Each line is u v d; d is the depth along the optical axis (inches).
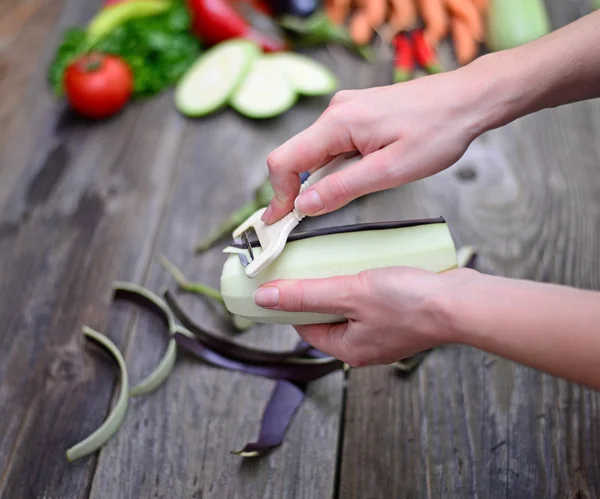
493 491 20.1
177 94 30.0
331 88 29.4
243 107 29.0
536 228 25.3
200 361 22.6
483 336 15.1
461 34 30.9
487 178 26.7
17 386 22.5
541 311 14.6
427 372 22.1
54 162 28.3
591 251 24.6
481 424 21.2
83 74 28.7
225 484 20.5
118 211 26.7
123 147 28.7
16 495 20.5
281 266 18.4
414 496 20.1
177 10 32.2
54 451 21.2
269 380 22.2
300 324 19.1
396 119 17.4
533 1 30.8
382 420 21.4
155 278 24.8
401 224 18.6
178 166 28.0
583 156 27.2
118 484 20.6
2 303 24.4
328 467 20.7
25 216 26.7
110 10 31.7
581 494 19.9
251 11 32.4
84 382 22.5
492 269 24.4
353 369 22.3
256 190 26.8
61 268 25.2
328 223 24.8
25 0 35.4
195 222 26.3
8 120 29.9
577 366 14.3
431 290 15.8
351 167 17.4
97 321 23.8
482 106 17.4
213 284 24.6
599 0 32.5
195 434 21.3
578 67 17.1
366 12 32.3
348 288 16.9
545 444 20.7
